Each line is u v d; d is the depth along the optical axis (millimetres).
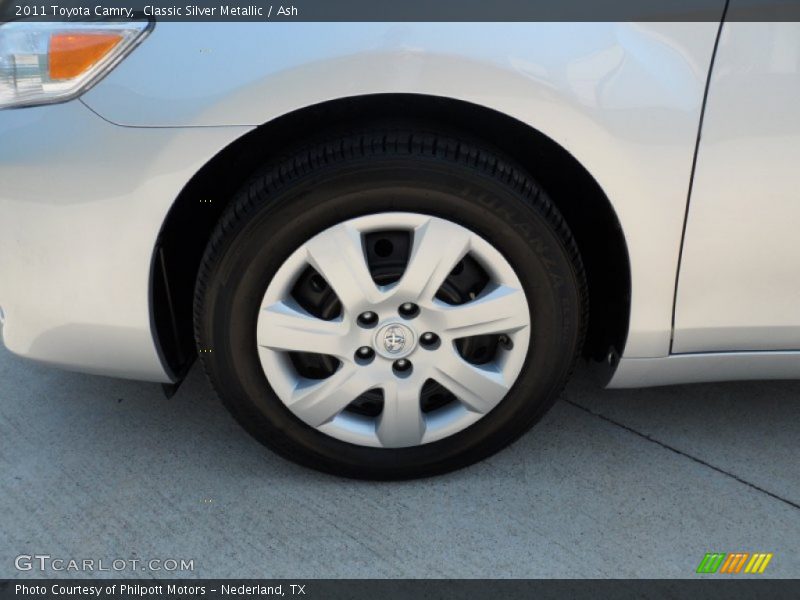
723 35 1642
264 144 1862
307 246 1753
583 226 2021
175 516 1973
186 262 1969
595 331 2125
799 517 1981
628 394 2477
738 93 1672
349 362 1874
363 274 1771
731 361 1995
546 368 1928
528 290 1839
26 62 1625
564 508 1998
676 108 1672
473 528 1932
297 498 2035
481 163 1732
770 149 1713
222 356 1859
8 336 1938
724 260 1820
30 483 2086
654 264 1822
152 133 1641
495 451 2055
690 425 2334
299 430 1963
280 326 1819
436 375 1903
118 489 2064
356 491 2057
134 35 1598
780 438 2281
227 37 1589
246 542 1893
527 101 1643
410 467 2025
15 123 1660
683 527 1941
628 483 2090
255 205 1729
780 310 1897
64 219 1712
